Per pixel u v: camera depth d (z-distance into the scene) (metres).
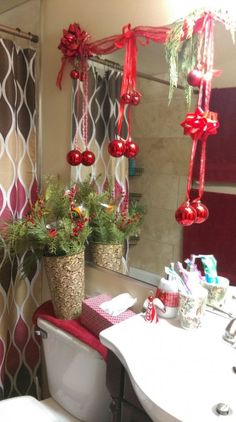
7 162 1.57
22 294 1.73
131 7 1.25
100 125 1.44
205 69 1.00
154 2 1.19
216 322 1.09
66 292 1.36
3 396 1.69
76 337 1.29
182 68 1.07
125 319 1.20
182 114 1.16
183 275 1.10
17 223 1.45
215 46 1.04
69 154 1.43
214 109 1.08
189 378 0.85
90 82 1.44
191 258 1.18
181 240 1.22
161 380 0.83
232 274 1.11
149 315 1.09
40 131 1.70
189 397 0.78
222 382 0.84
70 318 1.39
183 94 1.13
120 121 1.33
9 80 1.52
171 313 1.11
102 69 1.39
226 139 1.08
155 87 1.21
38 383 1.86
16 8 1.82
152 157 1.28
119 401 1.00
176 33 1.04
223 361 0.91
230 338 0.98
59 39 1.55
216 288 1.13
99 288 1.50
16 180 1.62
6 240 1.59
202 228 1.17
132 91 1.27
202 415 0.72
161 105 1.21
